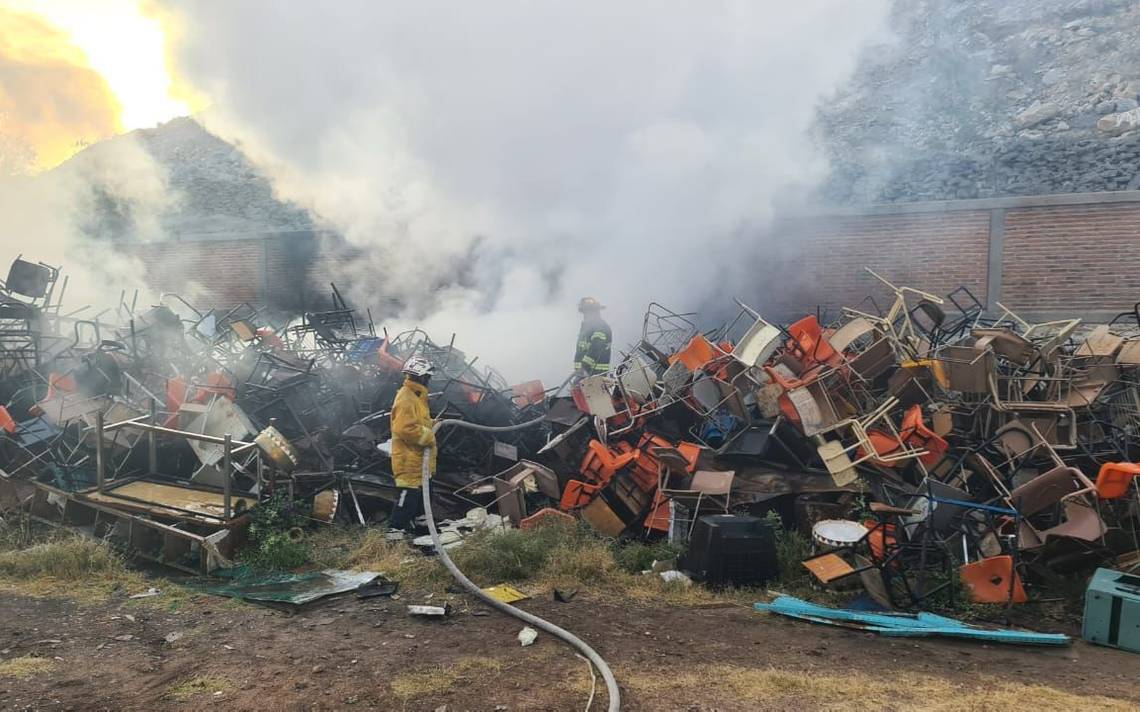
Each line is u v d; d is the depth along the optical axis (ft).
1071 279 36.96
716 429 24.20
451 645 13.78
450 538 20.17
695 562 18.13
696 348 24.03
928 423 21.56
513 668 12.76
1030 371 22.70
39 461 22.11
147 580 17.40
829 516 20.02
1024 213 37.73
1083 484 16.96
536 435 27.22
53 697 11.48
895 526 17.15
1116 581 15.10
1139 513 17.54
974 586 16.57
